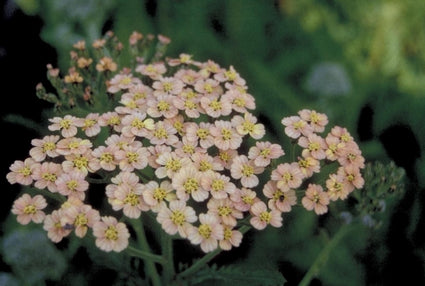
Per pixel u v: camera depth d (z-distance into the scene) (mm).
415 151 347
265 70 370
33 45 323
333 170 237
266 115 354
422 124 355
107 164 224
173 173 222
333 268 315
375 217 323
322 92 356
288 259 314
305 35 396
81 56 275
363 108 372
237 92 245
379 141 355
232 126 236
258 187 281
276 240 317
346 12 397
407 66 385
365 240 323
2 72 313
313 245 318
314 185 226
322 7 398
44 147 227
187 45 379
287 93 361
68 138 229
